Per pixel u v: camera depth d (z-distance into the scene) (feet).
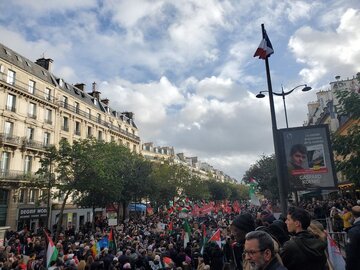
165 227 80.23
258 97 51.01
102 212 162.09
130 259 39.24
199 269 34.42
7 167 113.70
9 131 116.16
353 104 40.93
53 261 36.09
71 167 99.09
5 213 110.01
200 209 105.91
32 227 120.26
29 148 120.78
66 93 149.07
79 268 33.83
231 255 25.41
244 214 13.30
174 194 175.63
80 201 114.73
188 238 49.44
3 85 113.19
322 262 10.73
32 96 125.49
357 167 38.73
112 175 105.60
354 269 12.75
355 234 12.94
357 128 40.86
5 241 64.69
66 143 97.81
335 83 125.90
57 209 131.34
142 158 143.02
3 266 37.65
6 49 122.62
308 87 59.93
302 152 36.04
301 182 35.60
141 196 138.51
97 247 46.19
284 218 20.80
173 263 37.22
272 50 38.01
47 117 135.64
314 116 169.37
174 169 187.11
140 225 87.45
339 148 40.47
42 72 139.44
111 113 196.65
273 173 131.03
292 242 11.03
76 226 142.51
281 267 8.86
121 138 198.80
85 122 160.76
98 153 98.94
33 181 103.65
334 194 110.32
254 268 8.95
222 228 62.44
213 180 310.65
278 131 37.04
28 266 39.60
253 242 9.08
